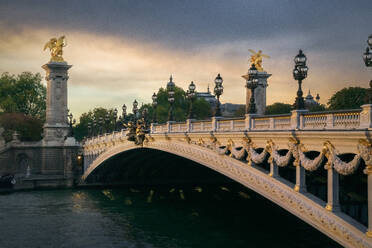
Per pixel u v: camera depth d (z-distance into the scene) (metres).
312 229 37.56
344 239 20.03
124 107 63.28
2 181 77.25
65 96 100.62
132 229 44.97
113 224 47.78
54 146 96.12
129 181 81.12
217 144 33.16
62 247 39.53
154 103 48.72
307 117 22.59
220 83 33.91
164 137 43.72
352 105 44.03
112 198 66.12
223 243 36.00
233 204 54.00
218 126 33.34
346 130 18.88
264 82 51.66
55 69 100.00
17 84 128.62
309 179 28.62
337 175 20.78
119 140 60.66
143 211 54.53
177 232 41.97
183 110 118.88
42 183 80.38
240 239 36.56
